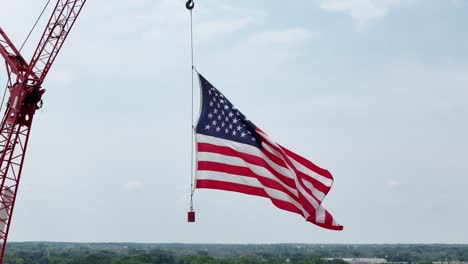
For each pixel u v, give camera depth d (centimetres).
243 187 4494
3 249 9269
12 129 9156
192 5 5247
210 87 4653
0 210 9200
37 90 9150
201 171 4506
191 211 4503
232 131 4588
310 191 4509
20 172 9306
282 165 4481
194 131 4575
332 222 4484
